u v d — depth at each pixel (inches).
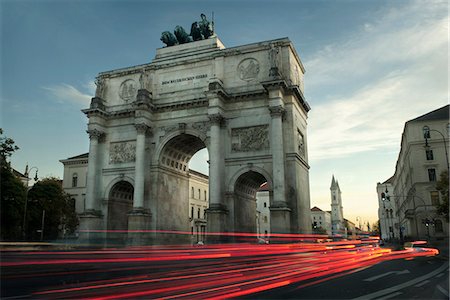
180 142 2047.2
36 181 2938.0
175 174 2113.7
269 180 1738.4
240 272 954.1
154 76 2065.7
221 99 1839.3
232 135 1843.0
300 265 1208.8
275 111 1726.1
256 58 1895.9
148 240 1852.9
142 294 582.9
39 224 2603.3
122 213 2126.0
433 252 2034.9
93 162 2021.4
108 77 2175.2
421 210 2925.7
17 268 973.2
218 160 1770.4
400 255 1863.9
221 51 1945.1
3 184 2116.1
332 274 946.7
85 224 1946.4
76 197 3368.6
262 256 1413.6
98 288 652.7
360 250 2176.4
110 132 2097.7
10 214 2165.4
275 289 670.5
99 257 1298.0
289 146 1758.1
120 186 2074.3
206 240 1690.5
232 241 1723.7
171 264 1167.0
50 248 1756.9
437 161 2952.8
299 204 1727.4
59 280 767.1
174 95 2001.7
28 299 571.2
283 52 1881.2
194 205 3745.1
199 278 796.6
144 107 1932.8
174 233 2026.3
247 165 1782.7
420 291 656.4
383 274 948.0
